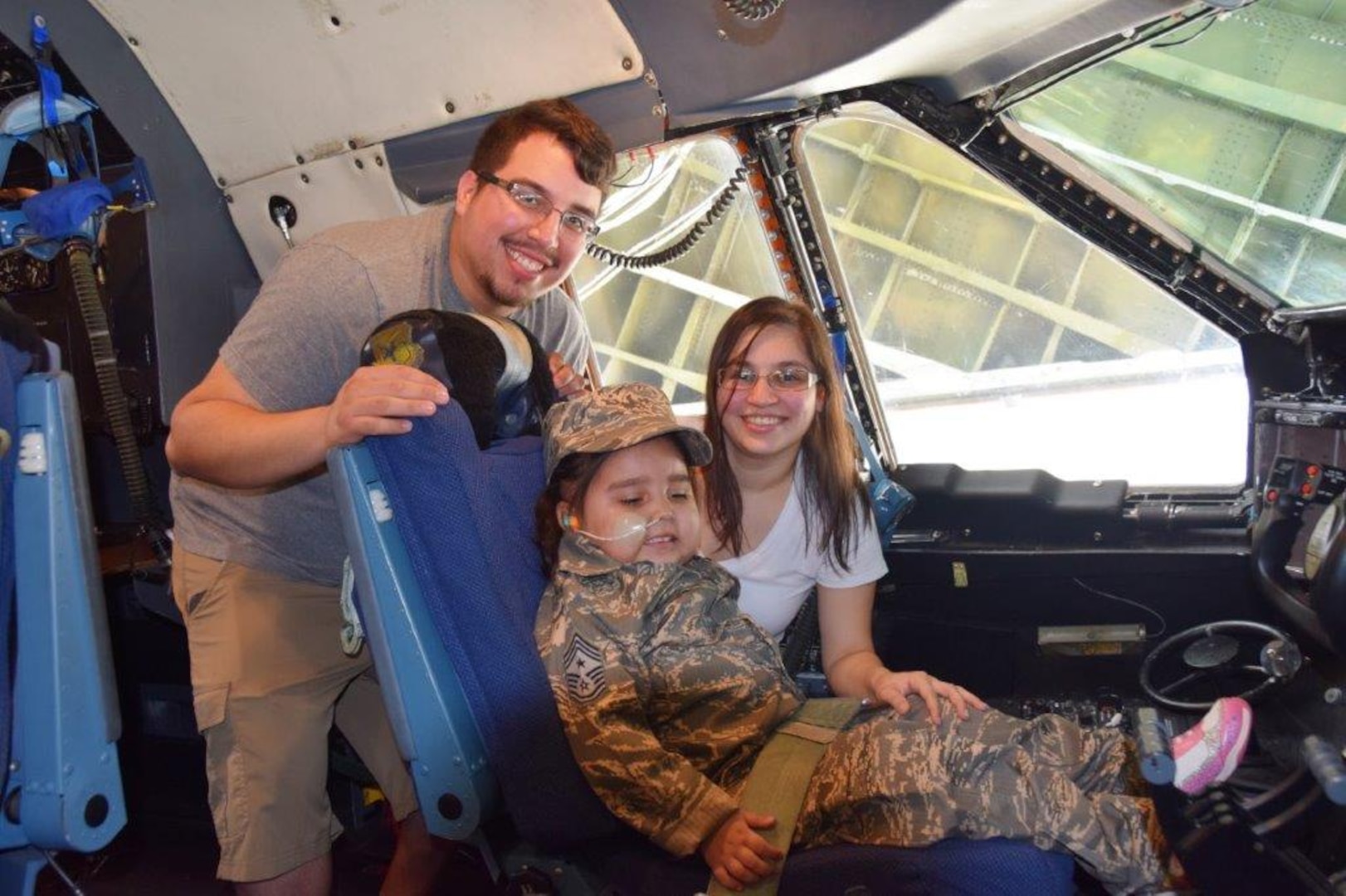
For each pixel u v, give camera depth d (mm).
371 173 3609
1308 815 2025
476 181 2455
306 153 3654
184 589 2543
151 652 3746
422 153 3533
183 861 3533
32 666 1930
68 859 3518
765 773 2098
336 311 2395
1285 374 3246
